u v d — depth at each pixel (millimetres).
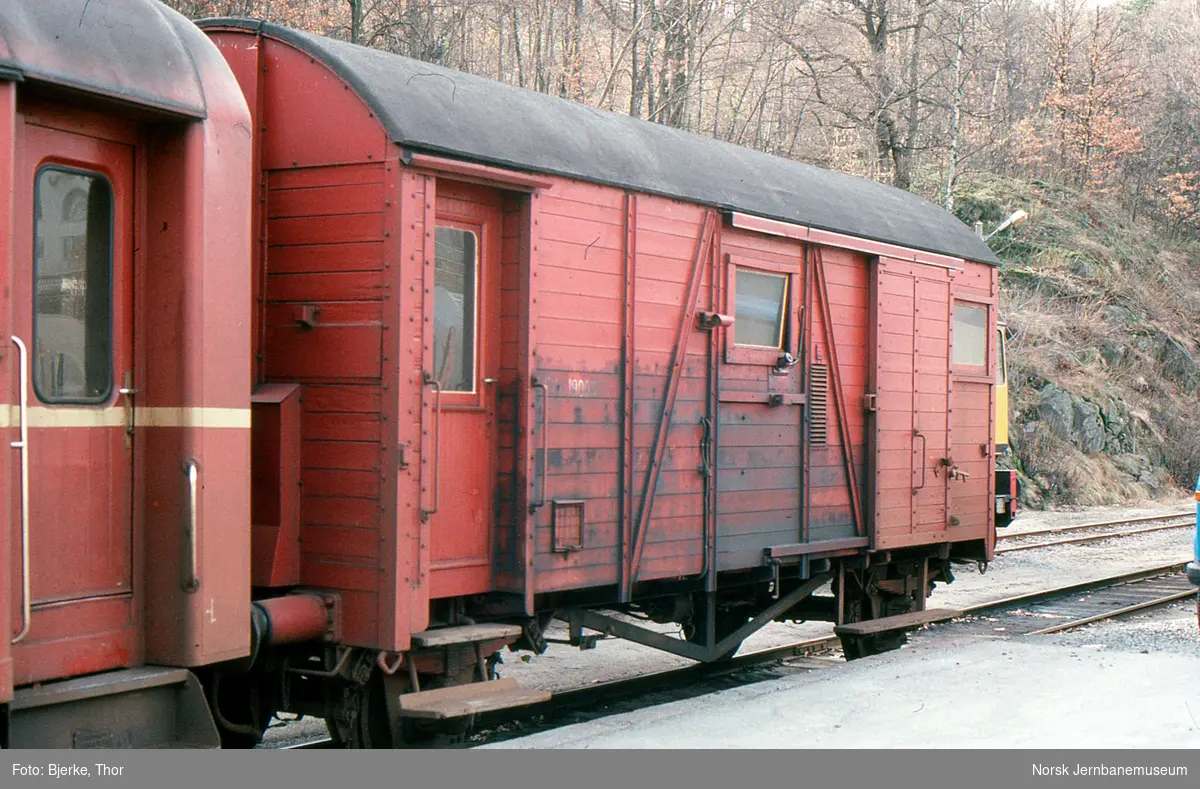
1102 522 24453
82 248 4969
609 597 7754
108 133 5055
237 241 5355
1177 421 34844
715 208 8375
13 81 4391
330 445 6195
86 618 4918
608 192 7484
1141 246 42344
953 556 12336
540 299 6949
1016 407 31672
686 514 8180
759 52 28094
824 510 9641
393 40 20266
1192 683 7980
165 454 5156
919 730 6613
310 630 6004
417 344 6102
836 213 9703
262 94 6438
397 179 6023
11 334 4348
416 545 6102
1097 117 45562
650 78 22438
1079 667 8688
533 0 23203
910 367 10625
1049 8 51062
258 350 6395
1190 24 64375
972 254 11641
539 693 6629
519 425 6871
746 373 8789
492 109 6902
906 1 30297
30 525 4672
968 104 37031
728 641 9039
